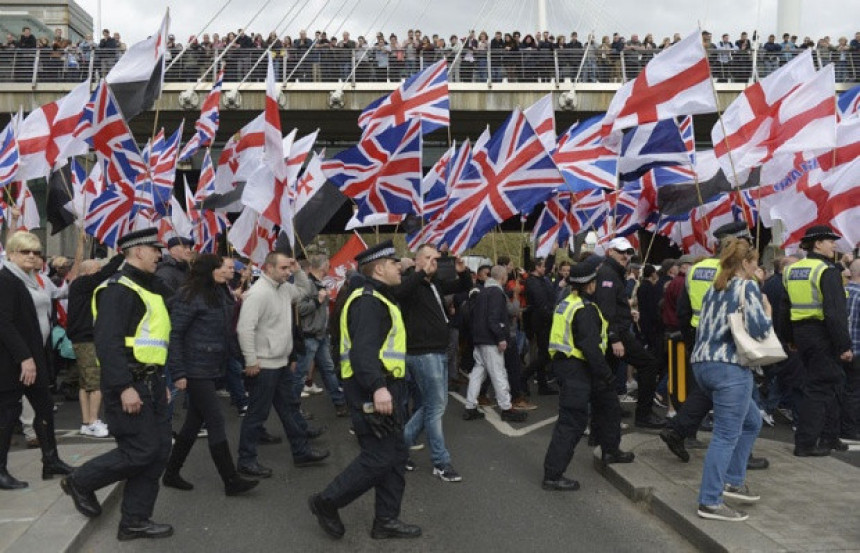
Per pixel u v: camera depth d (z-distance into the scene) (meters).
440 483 6.75
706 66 8.38
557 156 12.38
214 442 6.27
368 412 5.10
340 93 23.17
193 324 6.21
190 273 6.29
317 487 6.64
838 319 6.96
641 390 8.67
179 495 6.42
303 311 9.02
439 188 12.12
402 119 10.52
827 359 7.12
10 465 7.00
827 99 8.66
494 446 8.17
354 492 5.20
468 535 5.43
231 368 9.65
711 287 5.52
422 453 7.87
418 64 23.83
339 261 11.59
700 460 6.88
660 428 8.69
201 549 5.18
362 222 9.49
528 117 12.30
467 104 23.73
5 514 5.48
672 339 8.05
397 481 5.38
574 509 6.00
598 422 6.89
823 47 23.27
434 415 6.78
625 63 24.25
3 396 6.14
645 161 9.91
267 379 6.83
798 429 7.22
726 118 9.23
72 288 8.57
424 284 6.78
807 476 6.45
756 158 9.03
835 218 9.16
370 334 5.09
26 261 6.38
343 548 5.20
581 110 23.84
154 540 5.34
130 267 5.23
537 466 7.32
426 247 6.60
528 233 22.69
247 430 6.89
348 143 29.23
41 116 11.14
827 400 7.15
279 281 6.88
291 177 11.45
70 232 25.27
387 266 5.34
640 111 8.63
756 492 5.97
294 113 23.92
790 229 9.83
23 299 6.30
